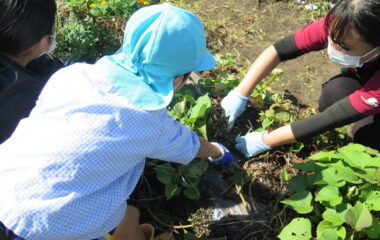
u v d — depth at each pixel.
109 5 2.89
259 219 2.09
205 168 2.10
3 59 1.62
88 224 1.47
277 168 2.30
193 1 3.54
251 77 2.28
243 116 2.58
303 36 2.11
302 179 1.98
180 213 2.12
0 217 1.38
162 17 1.33
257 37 3.25
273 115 2.46
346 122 1.96
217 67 2.92
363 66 2.14
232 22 3.37
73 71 1.45
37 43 1.61
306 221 1.76
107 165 1.41
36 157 1.36
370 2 1.54
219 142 2.42
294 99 2.78
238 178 2.19
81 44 2.66
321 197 1.81
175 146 1.64
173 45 1.33
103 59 1.43
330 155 1.96
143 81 1.41
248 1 3.54
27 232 1.38
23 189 1.36
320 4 3.50
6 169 1.40
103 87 1.37
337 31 1.68
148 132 1.43
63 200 1.37
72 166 1.35
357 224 1.68
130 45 1.36
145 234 1.95
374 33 1.61
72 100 1.37
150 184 2.23
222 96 2.63
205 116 2.35
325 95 2.45
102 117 1.35
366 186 1.86
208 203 2.14
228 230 2.05
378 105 1.84
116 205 1.54
